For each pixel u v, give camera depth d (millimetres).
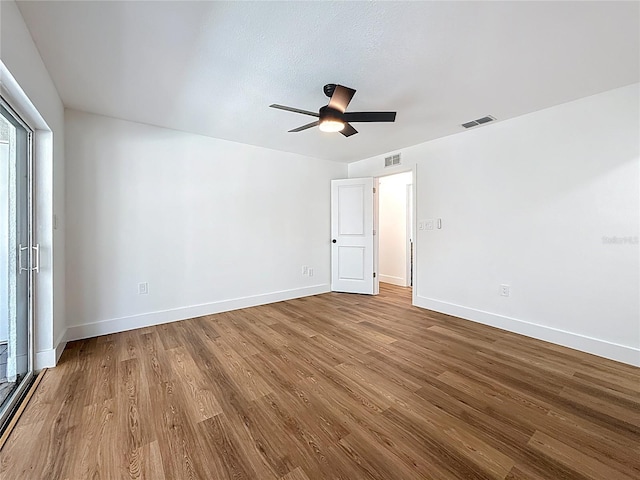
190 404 1799
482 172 3311
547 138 2803
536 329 2887
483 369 2256
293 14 1590
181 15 1595
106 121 2998
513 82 2316
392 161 4410
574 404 1806
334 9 1552
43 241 2238
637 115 2312
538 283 2881
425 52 1929
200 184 3600
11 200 2082
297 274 4570
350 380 2092
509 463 1354
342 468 1329
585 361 2395
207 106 2762
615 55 1956
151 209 3271
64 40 1801
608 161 2453
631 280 2346
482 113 2922
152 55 1965
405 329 3150
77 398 1851
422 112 2898
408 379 2105
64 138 2754
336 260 4980
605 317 2475
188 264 3525
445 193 3693
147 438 1509
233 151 3861
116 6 1523
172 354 2516
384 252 6039
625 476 1283
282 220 4371
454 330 3117
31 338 2162
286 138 3729
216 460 1373
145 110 2850
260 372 2205
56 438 1500
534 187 2896
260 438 1517
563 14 1586
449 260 3666
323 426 1607
